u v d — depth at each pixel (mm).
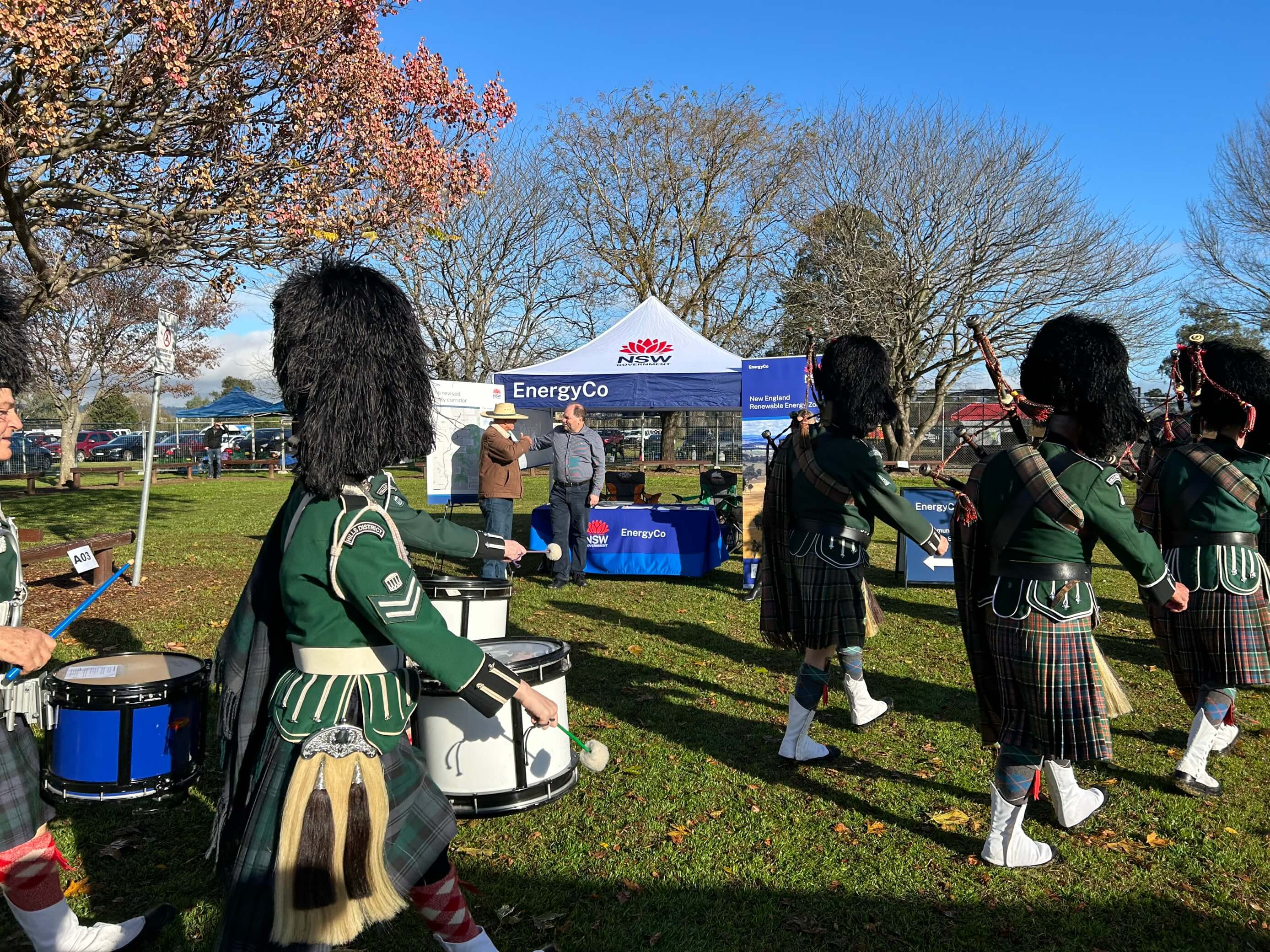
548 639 3117
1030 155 22422
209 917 2697
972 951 2582
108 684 2266
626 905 2797
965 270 22688
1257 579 3533
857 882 2936
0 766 2076
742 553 9977
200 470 27781
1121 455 3984
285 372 1850
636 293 31719
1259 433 3779
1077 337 2654
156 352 7742
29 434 33406
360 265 1939
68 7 6082
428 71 8602
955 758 3980
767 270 30562
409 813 1875
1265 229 22641
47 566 8359
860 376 3543
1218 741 3965
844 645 3748
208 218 8016
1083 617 2711
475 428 9344
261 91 7953
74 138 7527
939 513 8078
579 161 30078
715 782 3707
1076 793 3225
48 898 2213
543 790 2820
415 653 1774
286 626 1931
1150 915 2758
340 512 1804
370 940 2596
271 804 1760
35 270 7766
